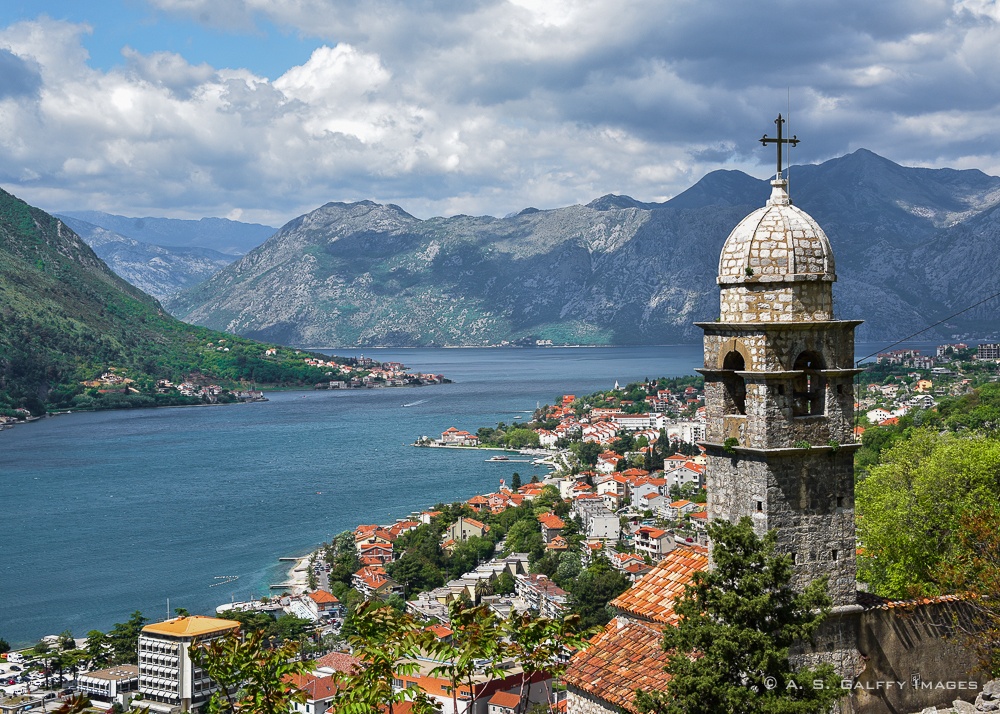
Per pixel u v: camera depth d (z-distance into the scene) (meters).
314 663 37.28
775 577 39.69
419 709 34.94
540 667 36.38
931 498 66.69
